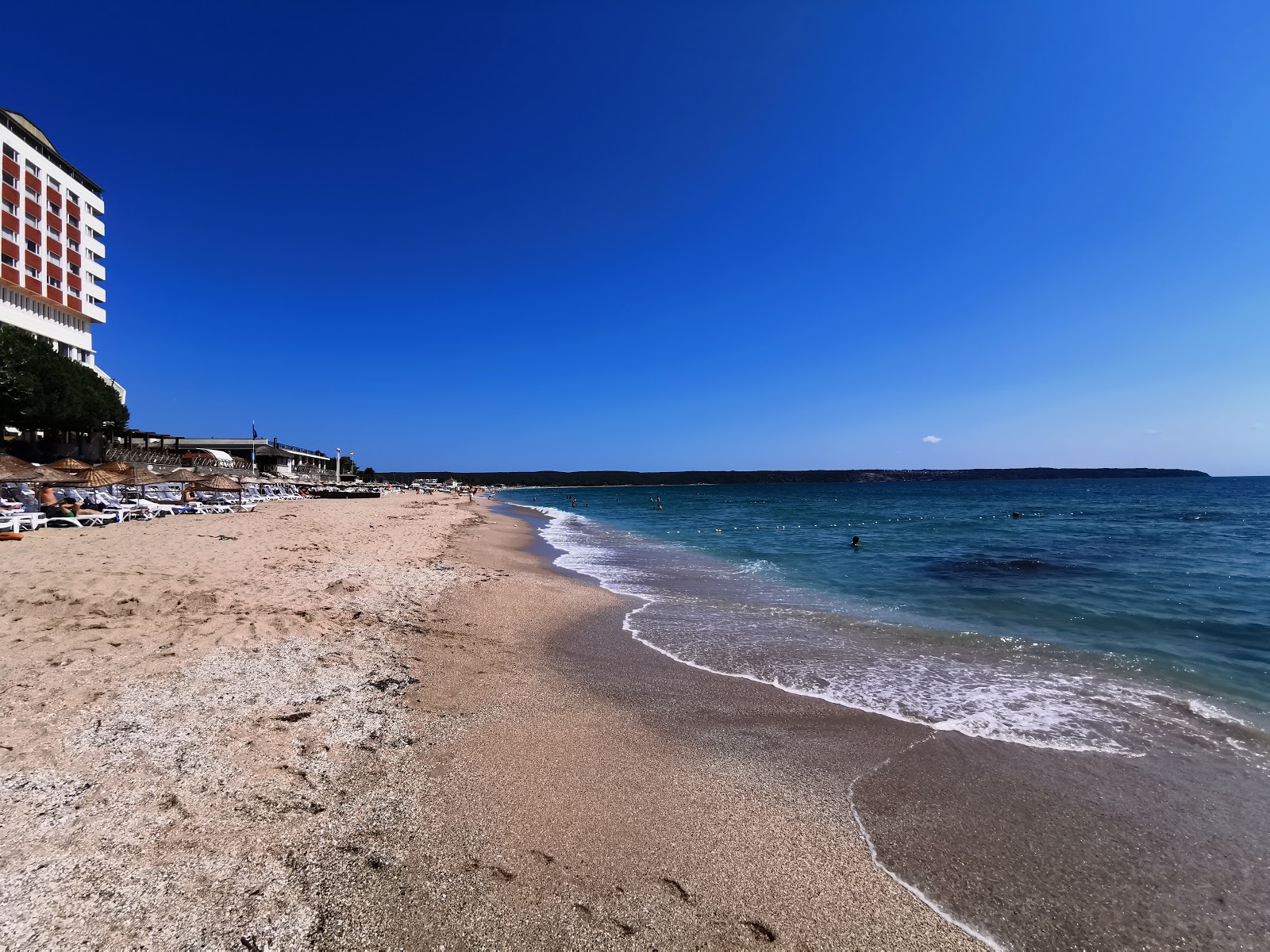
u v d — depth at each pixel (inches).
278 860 120.8
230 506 1117.7
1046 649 324.8
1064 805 165.8
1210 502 2262.6
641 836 142.1
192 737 168.4
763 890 126.0
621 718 218.5
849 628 371.6
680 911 117.9
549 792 159.5
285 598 341.1
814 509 2075.5
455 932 107.0
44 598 295.6
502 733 195.8
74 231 1720.0
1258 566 633.6
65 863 113.0
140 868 114.0
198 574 388.2
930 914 122.4
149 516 837.8
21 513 653.9
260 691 207.0
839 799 166.1
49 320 1649.9
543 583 500.7
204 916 104.2
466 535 910.4
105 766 149.3
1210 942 118.3
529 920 111.5
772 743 202.2
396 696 218.1
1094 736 211.8
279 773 154.0
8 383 1165.7
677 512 1985.7
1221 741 208.7
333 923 106.3
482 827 139.9
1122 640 344.8
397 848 129.0
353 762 165.8
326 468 3686.0
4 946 93.2
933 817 158.6
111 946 96.0
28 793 134.8
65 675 205.0
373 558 544.7
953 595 488.1
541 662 284.5
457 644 294.8
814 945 112.3
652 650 316.5
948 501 2615.7
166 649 239.8
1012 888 131.5
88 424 1443.2
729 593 494.9
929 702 243.9
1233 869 139.5
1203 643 340.8
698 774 177.2
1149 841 150.0
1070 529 1165.7
